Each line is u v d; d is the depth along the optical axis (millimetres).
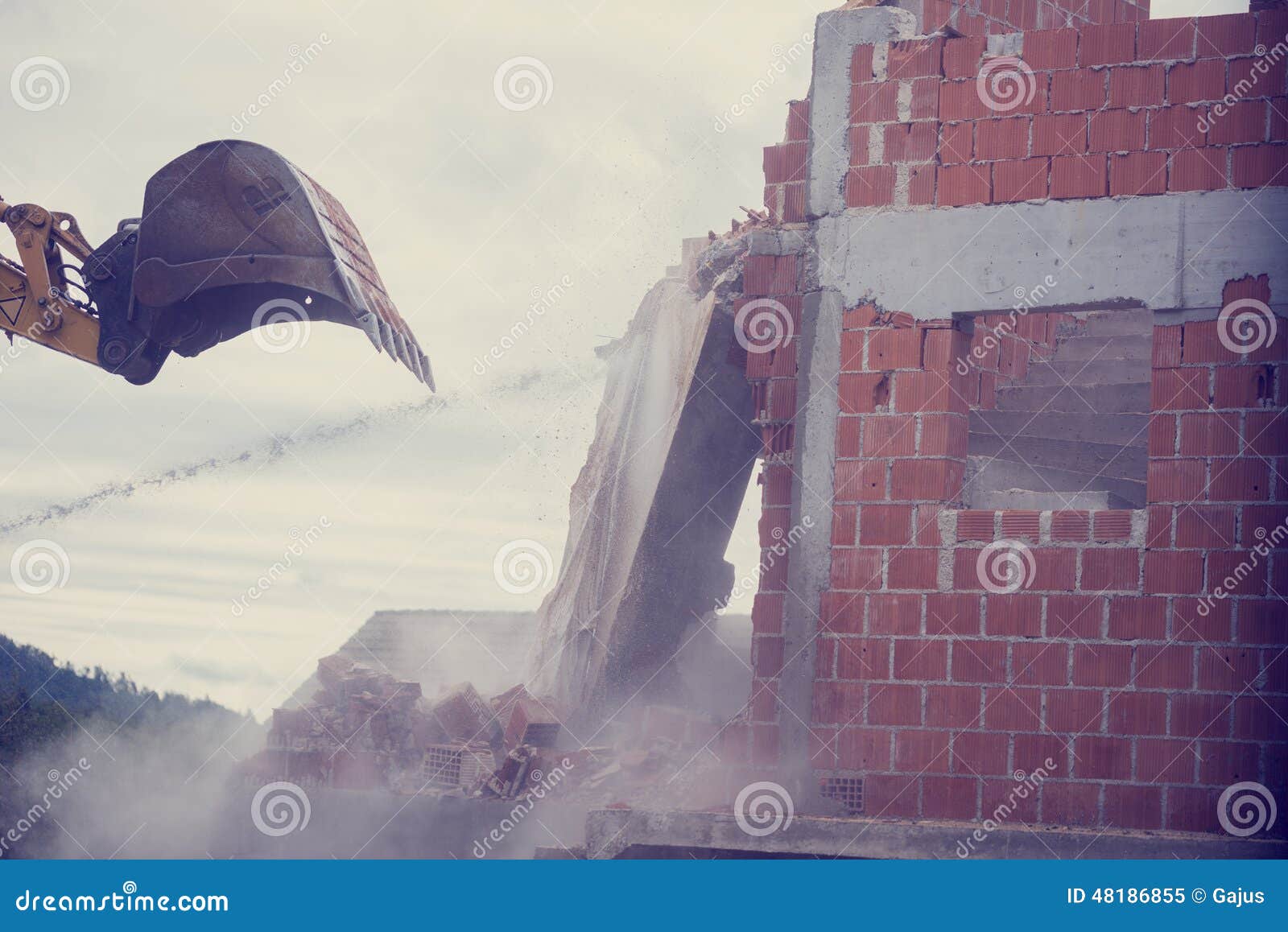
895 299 17281
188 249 18688
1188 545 15664
